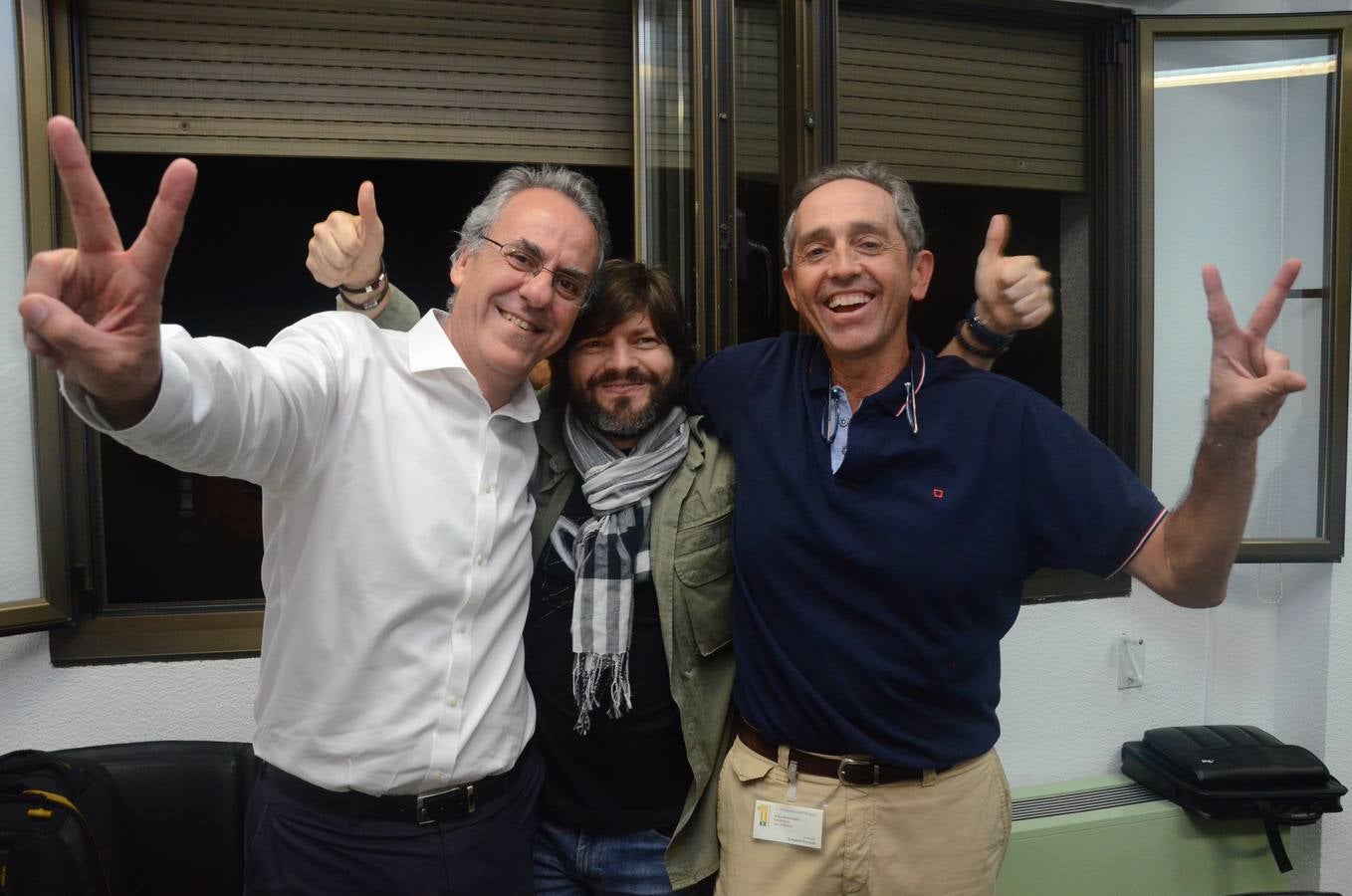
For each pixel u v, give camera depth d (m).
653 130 1.98
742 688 1.35
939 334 2.57
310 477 1.09
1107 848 2.09
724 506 1.39
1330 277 2.20
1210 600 1.14
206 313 3.05
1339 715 2.30
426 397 1.17
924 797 1.27
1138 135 2.22
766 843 1.31
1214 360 1.00
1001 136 2.28
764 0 1.99
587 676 1.31
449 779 1.13
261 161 3.00
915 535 1.23
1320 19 2.13
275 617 1.16
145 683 1.79
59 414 1.70
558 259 1.18
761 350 1.49
